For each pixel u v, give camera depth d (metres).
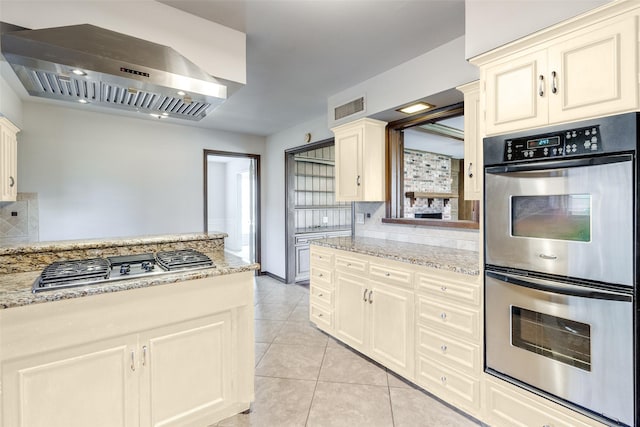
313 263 3.18
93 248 1.96
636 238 1.23
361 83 3.06
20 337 1.28
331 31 2.17
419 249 2.58
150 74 1.57
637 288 1.23
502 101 1.65
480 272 1.78
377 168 3.12
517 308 1.60
